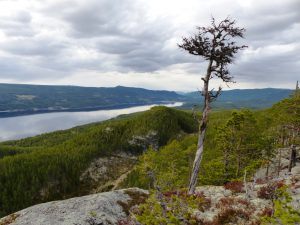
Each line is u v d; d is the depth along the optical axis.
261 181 26.03
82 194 115.50
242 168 36.62
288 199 12.53
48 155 126.69
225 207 19.84
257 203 19.95
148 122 163.50
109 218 18.97
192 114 23.81
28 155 127.44
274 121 46.75
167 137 160.38
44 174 114.12
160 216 11.52
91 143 143.75
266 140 41.16
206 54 22.72
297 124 40.94
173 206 12.07
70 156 126.75
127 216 19.91
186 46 22.86
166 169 48.00
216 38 22.56
